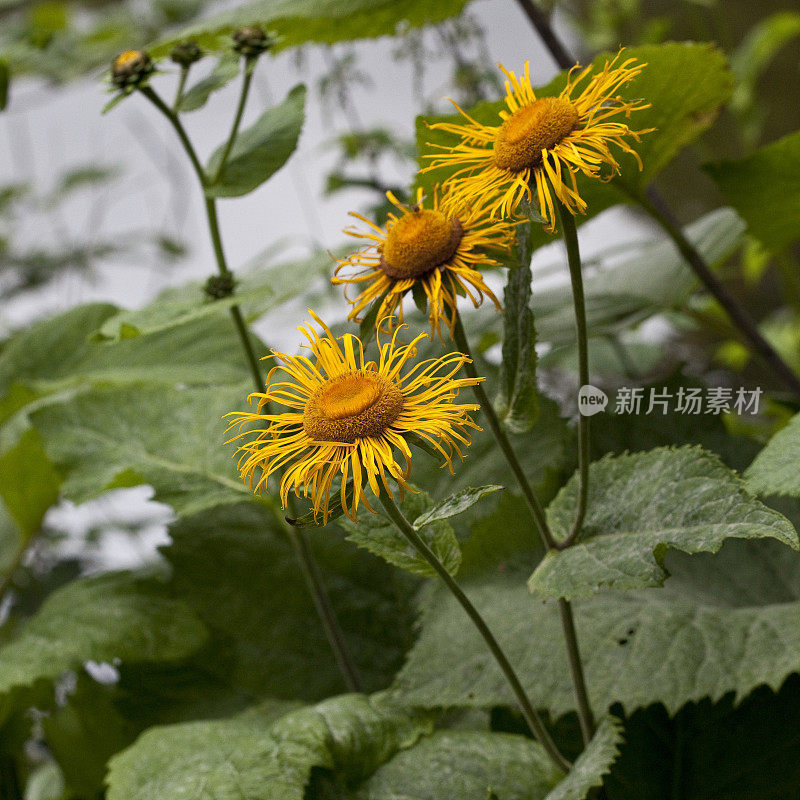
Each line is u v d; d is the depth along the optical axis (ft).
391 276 2.83
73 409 3.62
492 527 3.36
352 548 3.63
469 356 2.83
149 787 3.17
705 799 3.26
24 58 6.59
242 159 3.26
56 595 3.85
